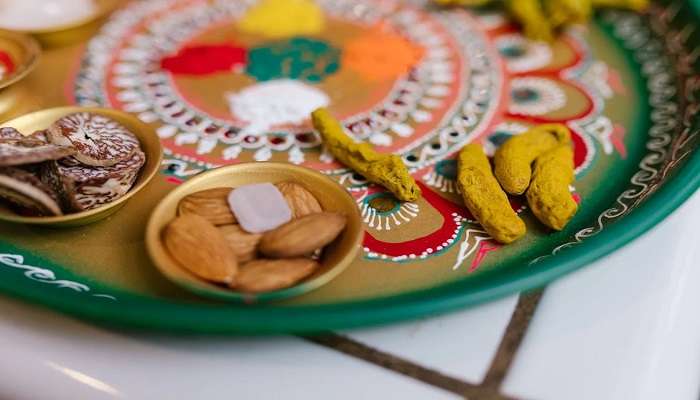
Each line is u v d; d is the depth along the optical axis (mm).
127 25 482
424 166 402
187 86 443
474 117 429
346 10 499
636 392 329
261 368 333
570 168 387
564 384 330
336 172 397
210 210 353
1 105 413
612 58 471
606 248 347
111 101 434
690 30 465
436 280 357
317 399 327
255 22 486
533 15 481
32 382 334
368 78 451
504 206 370
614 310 345
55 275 357
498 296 337
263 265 337
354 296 351
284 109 431
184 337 339
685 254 361
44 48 457
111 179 362
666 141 413
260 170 370
